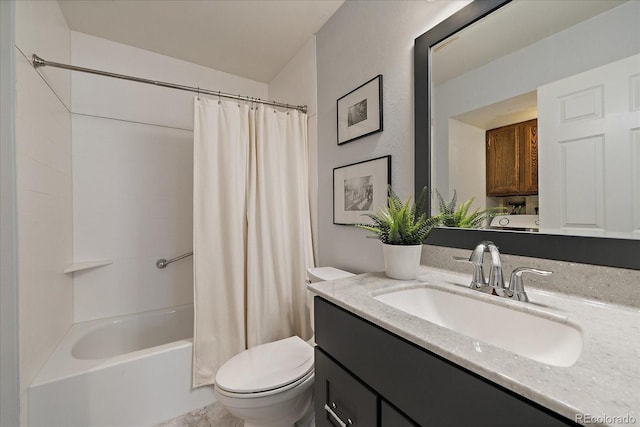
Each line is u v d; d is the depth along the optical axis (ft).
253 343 5.55
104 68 6.46
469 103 3.30
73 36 6.13
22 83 3.68
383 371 2.18
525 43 2.82
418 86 3.85
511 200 2.92
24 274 3.65
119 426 4.42
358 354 2.46
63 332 5.36
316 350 3.08
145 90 6.93
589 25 2.40
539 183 2.71
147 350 4.87
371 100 4.69
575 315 2.13
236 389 3.50
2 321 3.43
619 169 2.25
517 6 2.88
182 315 7.09
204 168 5.42
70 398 4.06
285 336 5.93
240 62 7.50
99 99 6.40
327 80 5.89
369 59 4.79
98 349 5.90
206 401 5.17
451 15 3.48
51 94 4.82
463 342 1.79
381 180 4.50
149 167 7.01
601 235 2.34
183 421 4.77
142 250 6.92
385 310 2.39
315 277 5.03
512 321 2.37
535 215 2.74
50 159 4.74
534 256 2.74
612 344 1.70
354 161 5.16
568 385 1.32
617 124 2.26
